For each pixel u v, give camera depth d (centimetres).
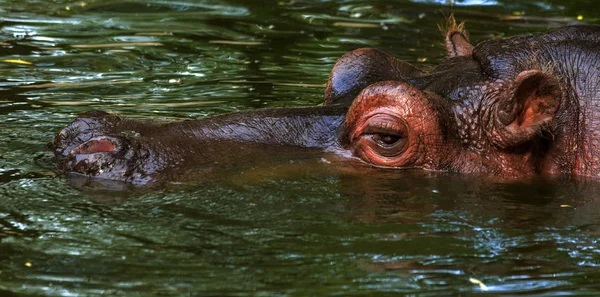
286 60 2047
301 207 1095
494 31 2292
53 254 976
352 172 1193
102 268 951
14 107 1627
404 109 1191
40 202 1087
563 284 936
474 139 1211
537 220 1093
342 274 948
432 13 2534
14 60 2014
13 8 2556
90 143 1162
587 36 1265
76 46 2166
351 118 1219
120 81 1852
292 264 966
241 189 1129
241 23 2434
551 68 1223
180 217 1061
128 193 1109
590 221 1094
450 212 1105
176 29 2358
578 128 1218
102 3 2652
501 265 976
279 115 1254
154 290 905
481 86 1220
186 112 1602
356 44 2198
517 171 1210
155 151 1162
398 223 1070
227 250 994
